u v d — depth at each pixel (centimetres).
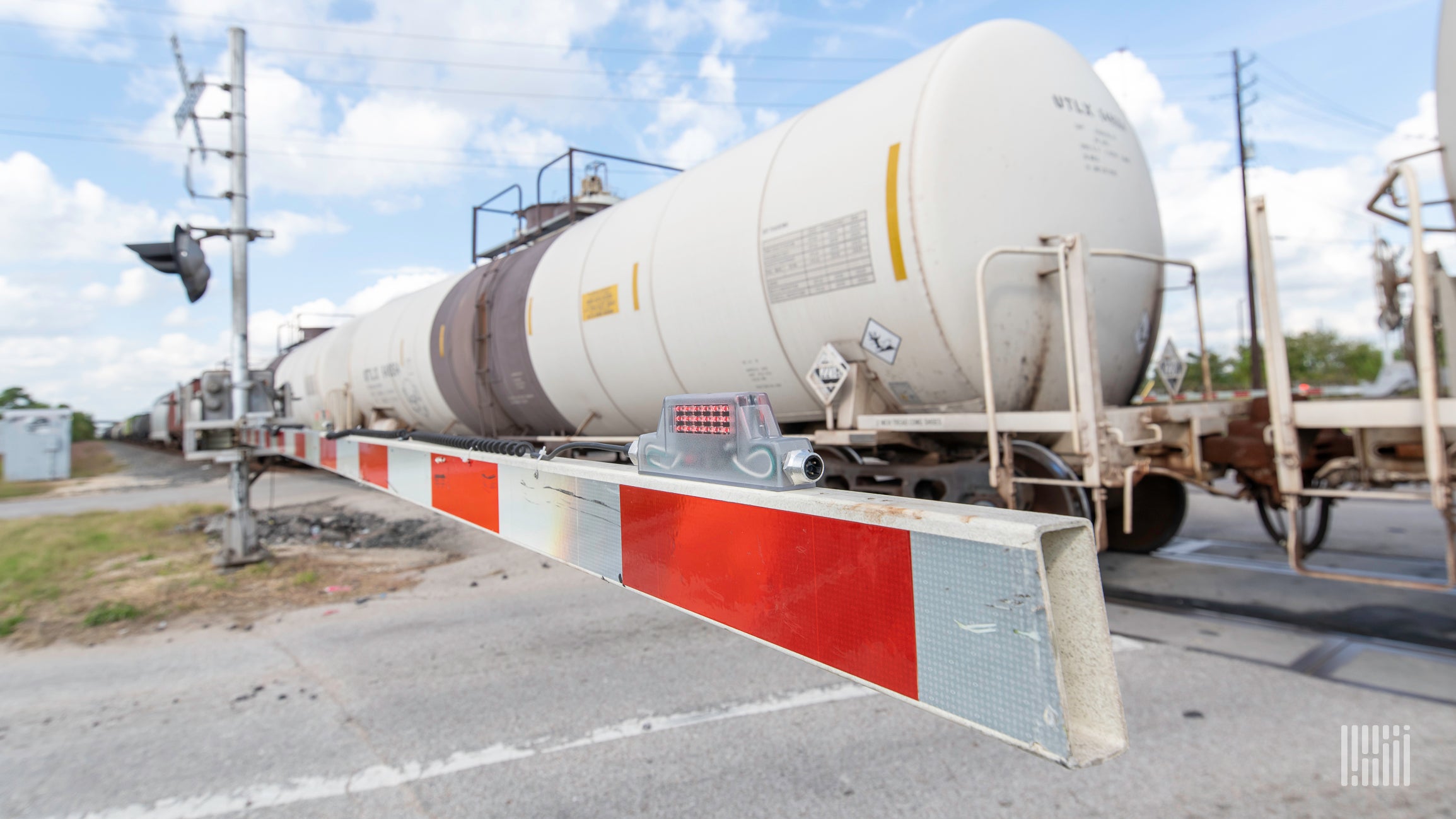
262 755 290
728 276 485
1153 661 364
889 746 287
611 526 137
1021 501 422
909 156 390
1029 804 244
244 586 561
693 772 271
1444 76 346
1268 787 248
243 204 606
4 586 566
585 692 345
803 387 477
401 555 679
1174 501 578
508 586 551
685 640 415
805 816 240
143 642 437
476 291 805
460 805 252
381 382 1046
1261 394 503
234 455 615
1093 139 445
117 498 1278
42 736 312
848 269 416
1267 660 360
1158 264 485
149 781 271
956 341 391
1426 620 415
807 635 87
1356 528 684
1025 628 59
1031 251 370
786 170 464
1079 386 356
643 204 607
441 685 358
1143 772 261
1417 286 278
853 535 80
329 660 397
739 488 102
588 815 245
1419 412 285
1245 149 2386
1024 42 441
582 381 640
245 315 612
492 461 200
